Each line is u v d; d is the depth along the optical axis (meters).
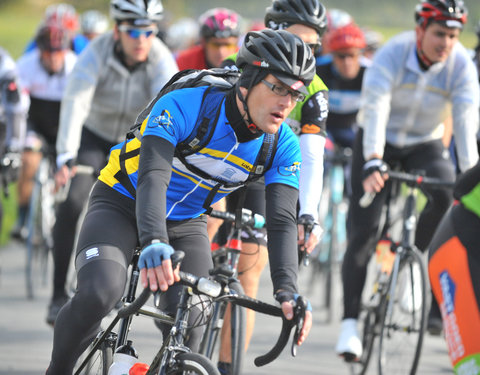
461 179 7.06
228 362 9.38
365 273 12.05
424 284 10.84
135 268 7.82
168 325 7.71
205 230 8.26
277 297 6.80
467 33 96.19
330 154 18.56
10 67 15.49
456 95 11.99
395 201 12.73
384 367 11.22
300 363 12.66
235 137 7.24
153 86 12.69
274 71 6.74
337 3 125.19
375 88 11.91
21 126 15.57
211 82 7.30
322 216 18.38
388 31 105.88
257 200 10.12
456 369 6.56
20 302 16.31
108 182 7.89
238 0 123.50
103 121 13.05
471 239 6.79
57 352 7.21
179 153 7.34
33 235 16.81
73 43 20.52
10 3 118.44
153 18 12.18
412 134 12.55
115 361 7.15
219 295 6.85
